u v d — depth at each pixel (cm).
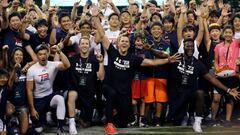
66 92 1102
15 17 1117
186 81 1116
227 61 1149
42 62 1073
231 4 1958
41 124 1080
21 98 1055
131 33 1229
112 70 1116
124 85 1115
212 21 1345
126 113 1119
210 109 1202
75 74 1117
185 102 1126
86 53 1126
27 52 1138
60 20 1196
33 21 1275
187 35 1150
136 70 1151
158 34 1172
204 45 1209
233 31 1195
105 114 1098
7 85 1027
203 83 1160
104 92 1097
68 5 1858
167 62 1111
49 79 1080
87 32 1183
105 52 1170
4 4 1105
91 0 1609
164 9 1431
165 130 1080
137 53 1166
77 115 1188
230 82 1152
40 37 1155
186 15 1231
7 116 1033
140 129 1102
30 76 1061
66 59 1080
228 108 1152
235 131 1052
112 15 1226
